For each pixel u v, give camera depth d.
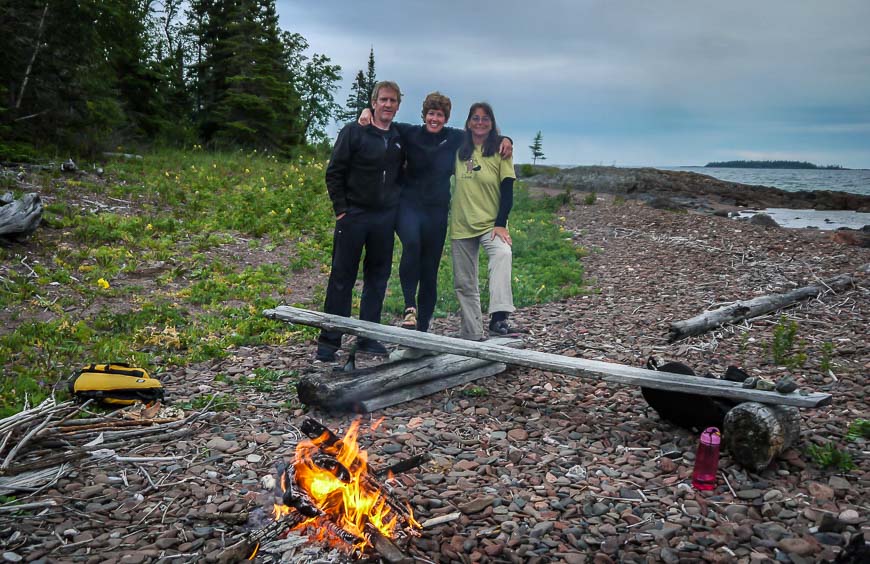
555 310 8.63
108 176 14.45
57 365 5.54
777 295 8.30
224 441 4.27
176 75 31.45
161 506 3.43
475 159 6.27
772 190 39.47
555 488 3.71
